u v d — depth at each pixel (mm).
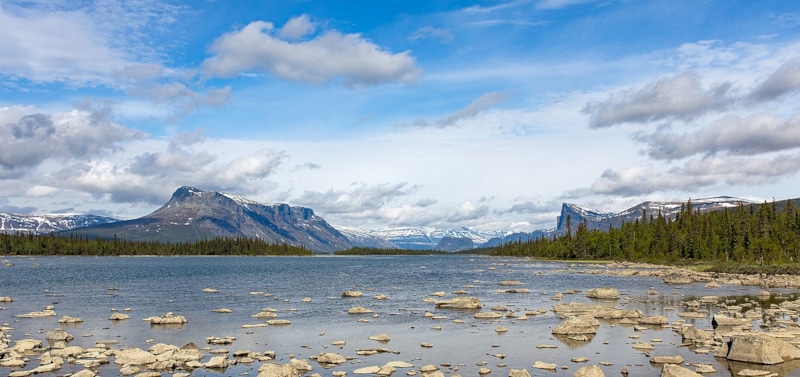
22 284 112812
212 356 42969
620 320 59875
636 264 199125
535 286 107188
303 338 50781
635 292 92812
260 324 58125
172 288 104062
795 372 36938
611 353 43469
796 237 167375
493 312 64812
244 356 42938
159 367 38625
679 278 115125
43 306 74375
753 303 75125
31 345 45562
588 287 104062
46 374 36906
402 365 39594
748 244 168500
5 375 36594
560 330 51719
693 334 47656
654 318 56875
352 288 105562
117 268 189000
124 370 37875
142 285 111688
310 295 91000
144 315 65500
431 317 63469
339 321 60938
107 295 89625
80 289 101062
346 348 46281
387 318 63156
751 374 36375
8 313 67062
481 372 37812
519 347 46156
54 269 176500
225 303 78250
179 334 52719
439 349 45594
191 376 37000
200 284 115500
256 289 103188
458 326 57062
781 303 74375
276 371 35719
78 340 49375
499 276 142500
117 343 48156
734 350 40844
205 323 59500
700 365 38344
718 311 66688
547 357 42312
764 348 39500
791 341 45094
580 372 35656
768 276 123250
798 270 130875
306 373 37656
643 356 42469
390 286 110688
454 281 124938
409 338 50562
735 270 138500
